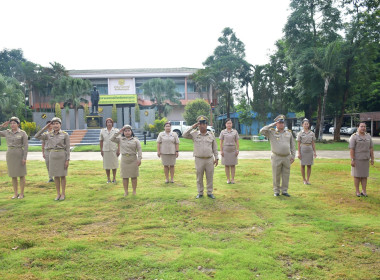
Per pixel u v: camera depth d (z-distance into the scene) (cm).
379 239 422
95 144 2328
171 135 830
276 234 442
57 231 463
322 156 1544
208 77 3547
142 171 1026
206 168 656
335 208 579
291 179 883
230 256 367
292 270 338
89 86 3297
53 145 643
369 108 3544
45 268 343
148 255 373
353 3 2286
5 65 3900
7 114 2834
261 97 3142
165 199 645
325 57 2189
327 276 325
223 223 492
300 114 4144
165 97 3566
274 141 675
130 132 669
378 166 1114
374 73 2509
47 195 702
